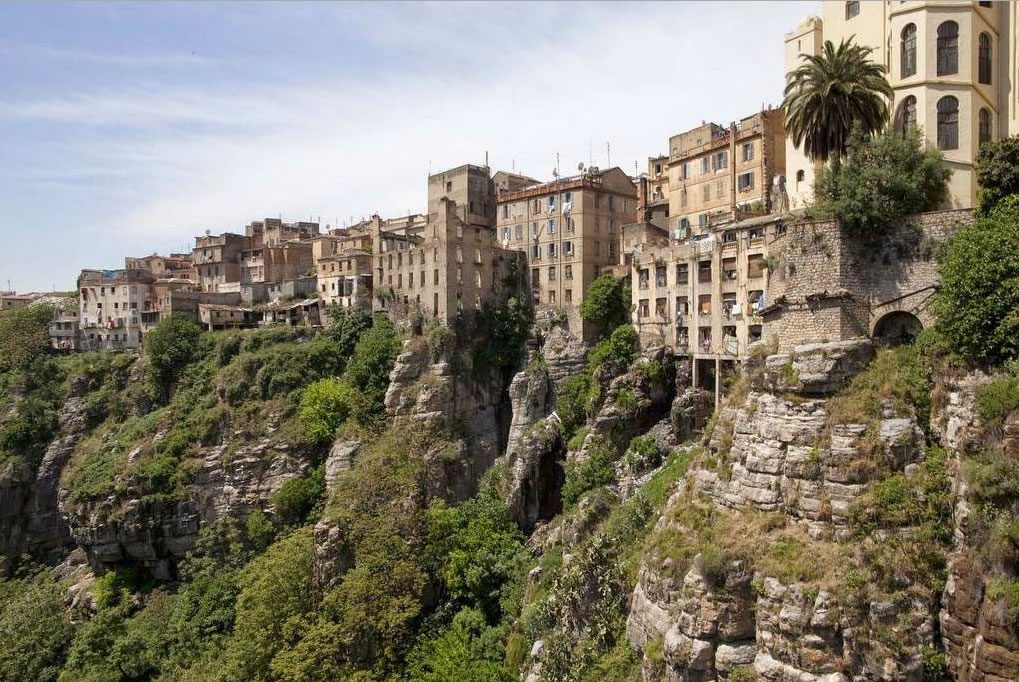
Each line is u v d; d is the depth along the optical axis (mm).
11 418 104875
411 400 83312
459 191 109250
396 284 94438
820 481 40438
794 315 46219
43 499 100562
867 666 35250
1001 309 36562
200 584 79062
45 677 75500
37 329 122688
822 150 53375
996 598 32375
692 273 68875
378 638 62812
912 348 41906
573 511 67000
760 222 61500
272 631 63500
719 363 65312
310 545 70312
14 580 95000
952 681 34531
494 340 88875
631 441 69750
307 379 91812
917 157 45656
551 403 83250
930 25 52375
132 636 75125
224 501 85688
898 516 37625
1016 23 52562
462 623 64938
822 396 42594
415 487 74875
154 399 102062
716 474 46812
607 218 94000
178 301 119812
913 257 43500
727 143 80312
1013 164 40750
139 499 85500
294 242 134000
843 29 60625
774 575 38719
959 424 37188
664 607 44094
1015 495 33188
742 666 39250
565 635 52312
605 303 81500
